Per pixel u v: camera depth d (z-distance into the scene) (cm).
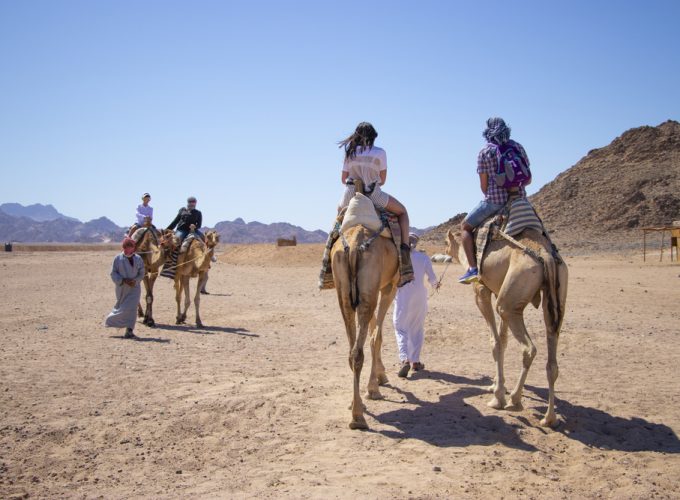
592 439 739
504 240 809
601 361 1154
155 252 1562
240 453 705
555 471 651
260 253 5625
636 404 871
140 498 591
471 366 1127
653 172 11112
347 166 891
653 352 1227
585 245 8081
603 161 12588
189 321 1705
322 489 599
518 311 780
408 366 1046
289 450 710
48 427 771
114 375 1027
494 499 579
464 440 734
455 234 1012
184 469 666
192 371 1066
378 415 829
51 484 628
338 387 969
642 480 622
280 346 1330
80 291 2572
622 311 1834
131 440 742
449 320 1631
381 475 636
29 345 1284
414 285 1051
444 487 602
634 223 9344
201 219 1694
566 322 1591
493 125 865
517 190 844
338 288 816
